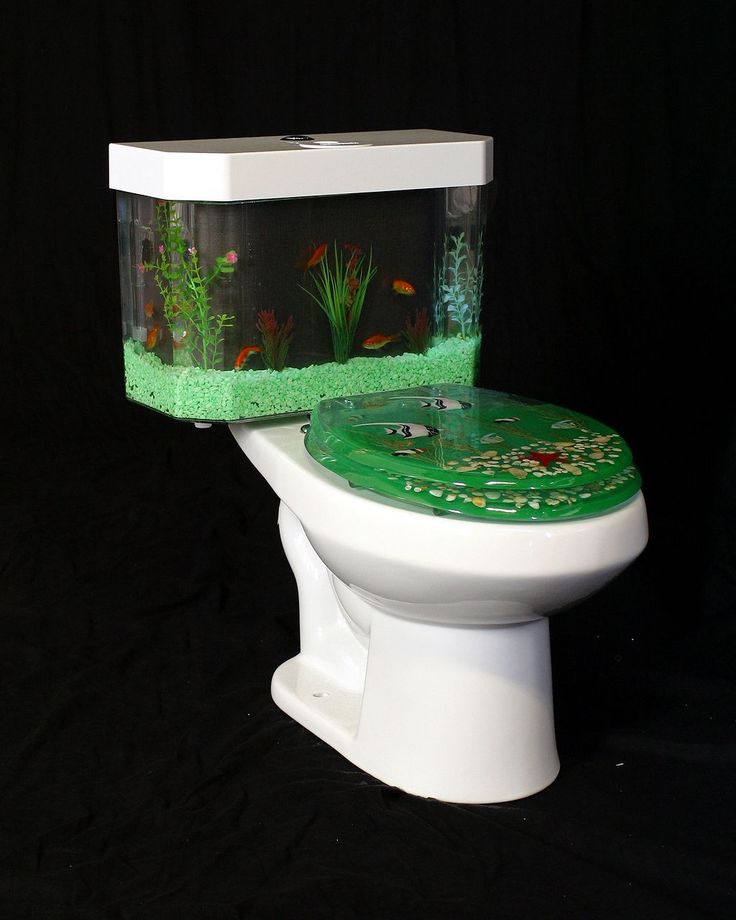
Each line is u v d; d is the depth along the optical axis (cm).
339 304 169
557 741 168
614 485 139
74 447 281
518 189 254
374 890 137
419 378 180
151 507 251
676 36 235
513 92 249
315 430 157
